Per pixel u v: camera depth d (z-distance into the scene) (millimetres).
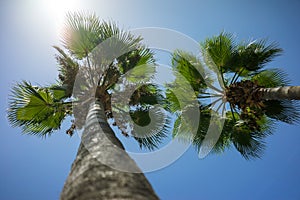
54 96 7367
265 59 8266
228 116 9094
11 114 7168
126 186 2262
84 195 2244
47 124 7590
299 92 6984
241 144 8391
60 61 7211
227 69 8680
